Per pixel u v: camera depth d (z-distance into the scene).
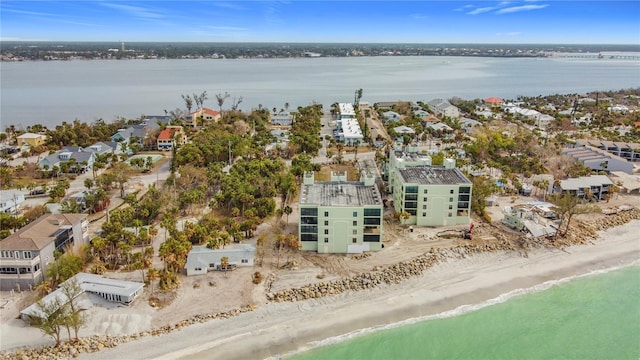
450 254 113.25
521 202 146.75
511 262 112.25
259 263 107.12
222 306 91.06
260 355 79.19
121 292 89.88
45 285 90.94
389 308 93.62
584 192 146.38
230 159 192.62
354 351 81.38
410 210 128.88
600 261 113.62
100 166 173.12
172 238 107.38
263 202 133.38
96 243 103.19
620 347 84.69
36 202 144.62
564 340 86.25
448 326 89.12
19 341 79.19
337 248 113.31
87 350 77.81
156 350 78.88
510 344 84.81
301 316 89.88
